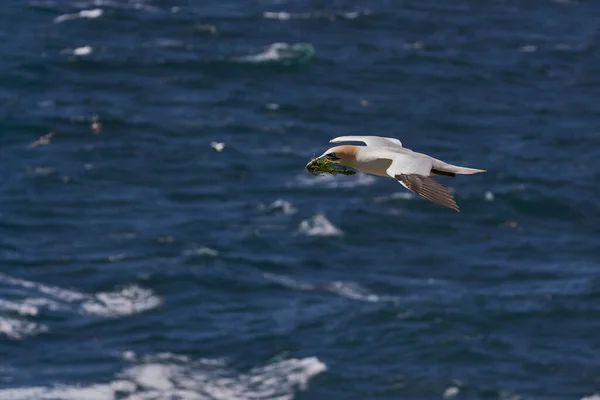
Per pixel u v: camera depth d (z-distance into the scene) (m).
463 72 79.31
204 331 46.66
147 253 52.69
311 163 19.98
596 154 67.06
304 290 50.19
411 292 50.34
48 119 67.75
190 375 43.66
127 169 61.88
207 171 61.91
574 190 61.53
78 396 42.03
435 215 57.53
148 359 44.56
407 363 44.94
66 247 53.19
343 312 48.28
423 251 54.38
